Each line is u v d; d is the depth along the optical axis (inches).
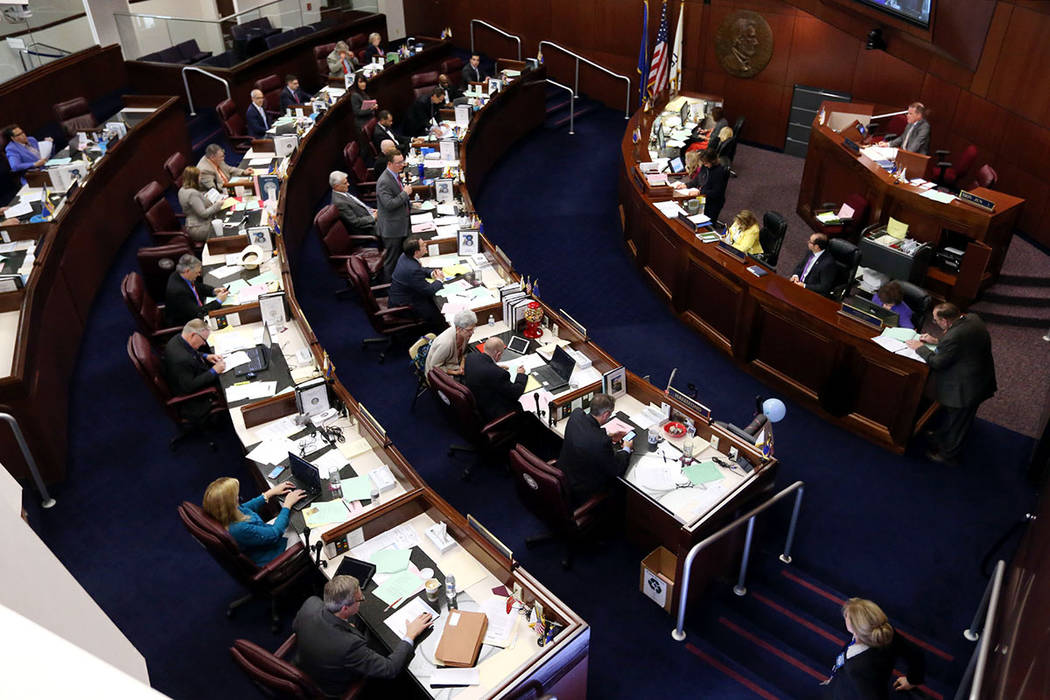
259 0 683.4
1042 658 109.8
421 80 526.9
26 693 13.8
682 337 331.6
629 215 395.9
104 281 366.9
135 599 218.4
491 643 173.2
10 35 469.1
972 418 255.0
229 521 190.2
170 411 255.1
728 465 220.7
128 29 540.7
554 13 601.9
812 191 423.2
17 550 22.9
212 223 327.6
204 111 543.8
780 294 284.2
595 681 198.1
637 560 230.1
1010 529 220.8
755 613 216.7
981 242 329.4
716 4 517.3
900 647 162.6
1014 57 343.0
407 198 324.2
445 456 268.4
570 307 354.0
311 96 538.9
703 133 450.6
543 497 208.8
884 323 264.5
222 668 200.2
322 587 199.0
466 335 251.9
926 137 378.0
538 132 552.4
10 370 252.7
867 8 366.9
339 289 363.6
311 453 221.0
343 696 163.6
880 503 249.9
